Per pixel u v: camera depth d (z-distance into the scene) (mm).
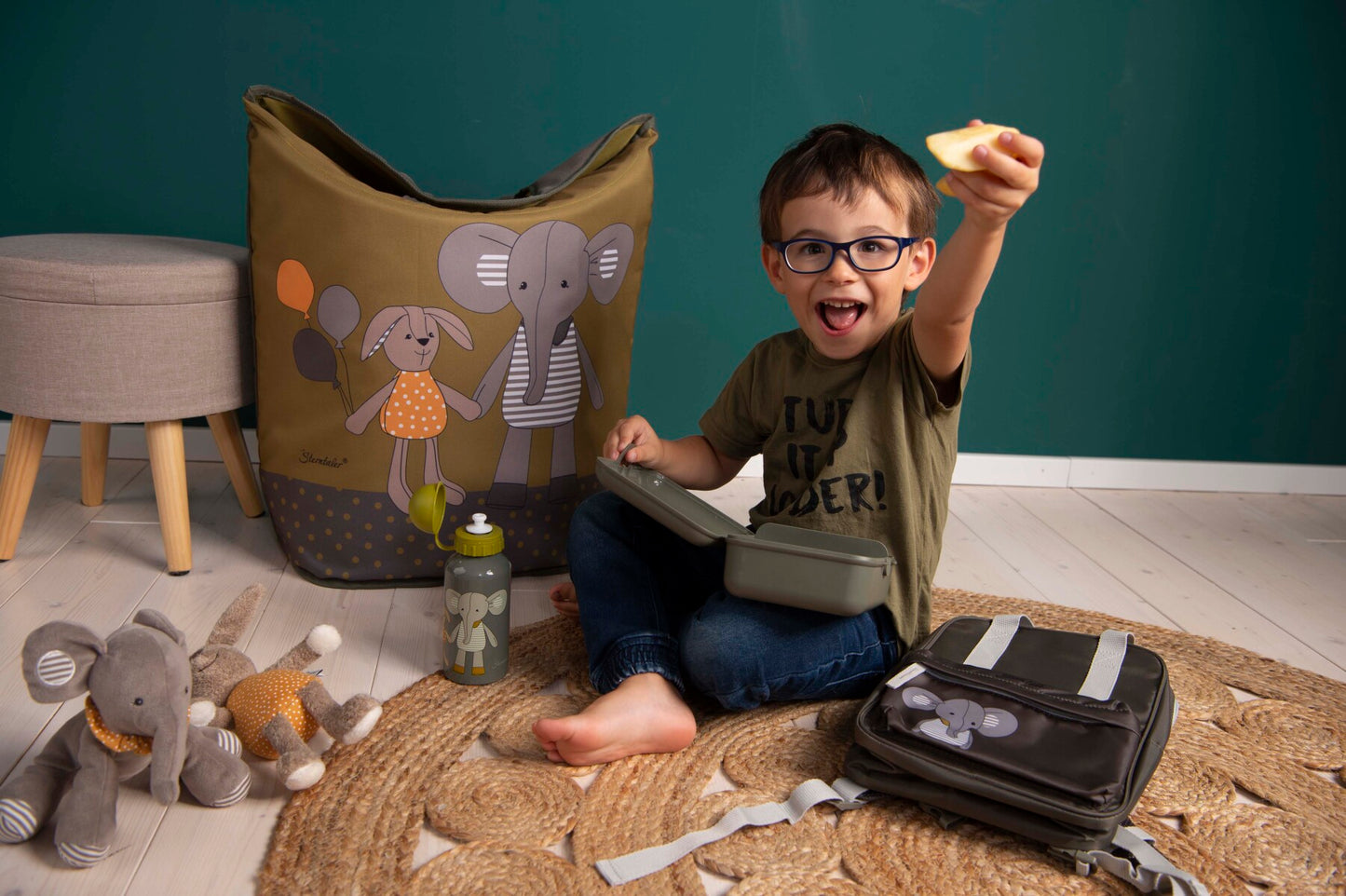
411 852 905
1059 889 896
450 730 1099
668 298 1934
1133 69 1915
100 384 1389
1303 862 955
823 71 1866
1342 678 1345
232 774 946
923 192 1154
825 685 1152
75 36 1722
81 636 848
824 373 1211
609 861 903
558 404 1466
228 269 1469
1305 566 1747
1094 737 965
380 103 1794
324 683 1188
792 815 976
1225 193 1990
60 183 1784
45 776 897
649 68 1832
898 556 1159
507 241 1371
